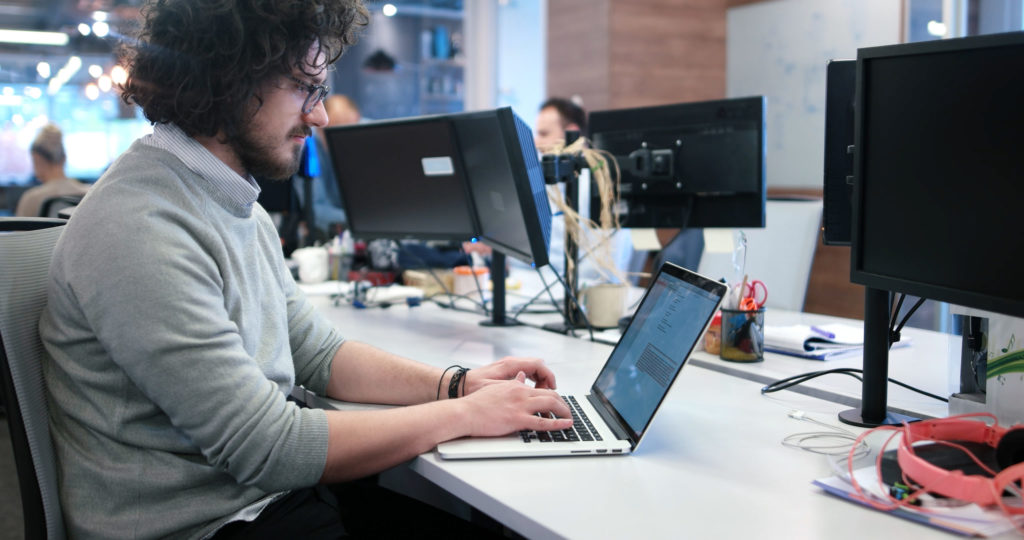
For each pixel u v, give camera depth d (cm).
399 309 252
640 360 129
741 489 101
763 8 465
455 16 588
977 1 369
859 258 123
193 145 119
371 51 568
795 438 121
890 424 126
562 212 221
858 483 98
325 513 121
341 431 113
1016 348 113
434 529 135
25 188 485
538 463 111
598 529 89
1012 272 95
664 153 217
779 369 166
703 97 495
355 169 251
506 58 588
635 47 471
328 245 315
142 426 113
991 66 97
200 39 115
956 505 90
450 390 137
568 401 140
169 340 105
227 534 112
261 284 130
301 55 121
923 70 108
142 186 113
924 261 109
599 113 234
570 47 496
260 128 122
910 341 192
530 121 568
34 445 112
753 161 207
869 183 120
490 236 213
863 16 411
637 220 230
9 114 476
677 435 123
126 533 111
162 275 106
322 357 147
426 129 217
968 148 101
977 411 124
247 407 108
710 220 219
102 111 494
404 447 114
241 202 124
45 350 117
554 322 229
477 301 265
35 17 475
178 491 112
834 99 152
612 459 113
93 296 107
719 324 181
